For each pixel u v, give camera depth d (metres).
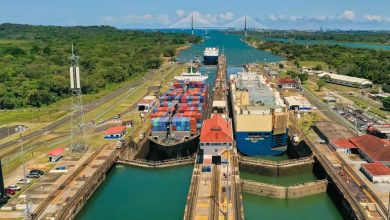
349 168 130.50
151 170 144.25
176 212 114.06
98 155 146.12
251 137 153.75
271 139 154.00
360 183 117.94
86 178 124.50
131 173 142.25
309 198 123.69
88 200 118.25
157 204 119.06
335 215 114.12
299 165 141.88
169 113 177.00
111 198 123.25
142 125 184.50
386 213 99.69
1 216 100.00
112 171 142.88
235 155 139.00
